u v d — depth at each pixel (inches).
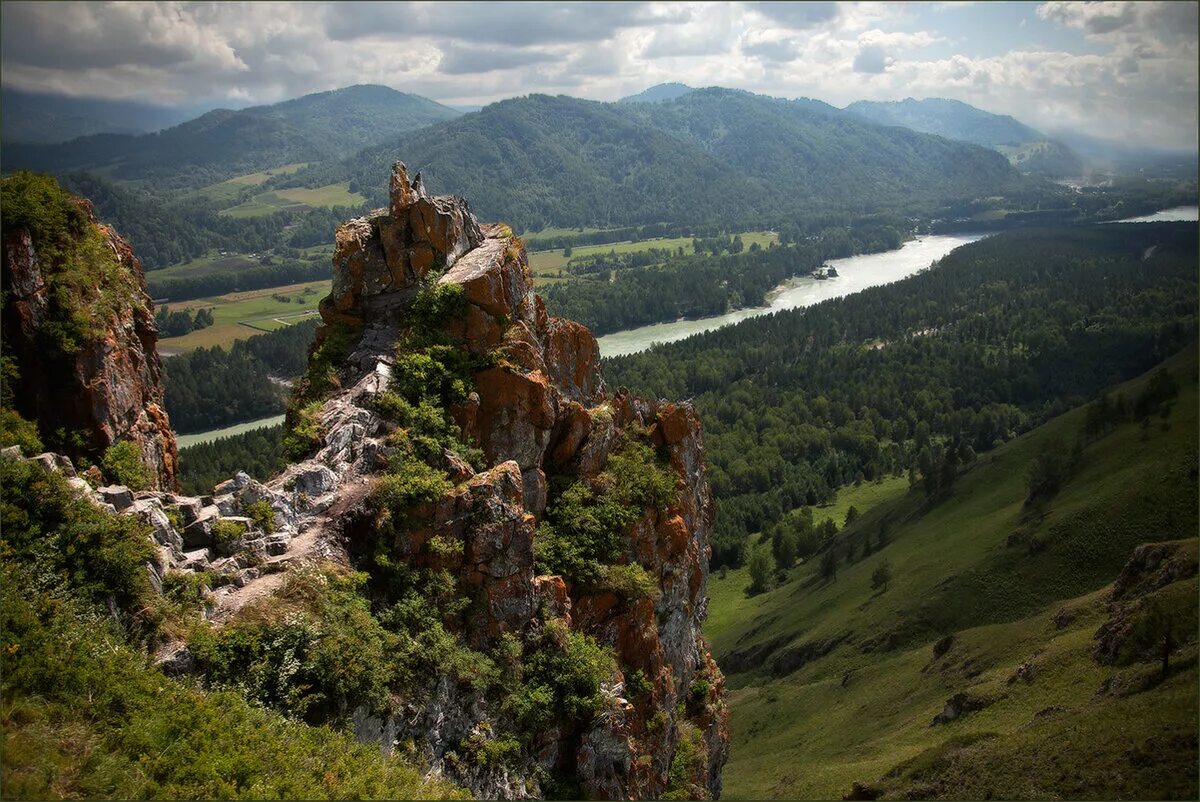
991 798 2551.7
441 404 1588.3
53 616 951.0
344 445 1413.6
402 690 1157.1
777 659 6259.8
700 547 2240.4
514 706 1315.2
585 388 2108.8
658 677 1712.6
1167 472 5546.3
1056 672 3617.1
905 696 4722.0
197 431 7736.2
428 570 1298.0
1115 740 2444.6
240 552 1163.3
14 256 1272.1
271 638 1062.4
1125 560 5206.7
